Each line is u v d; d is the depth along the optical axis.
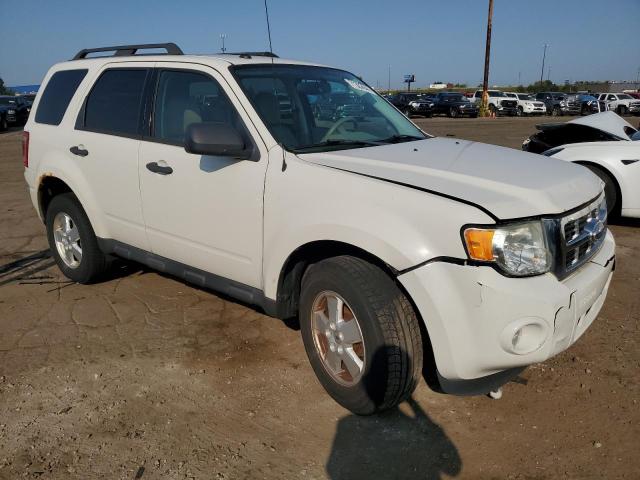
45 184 4.77
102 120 4.20
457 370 2.54
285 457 2.67
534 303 2.41
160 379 3.31
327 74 4.02
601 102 35.69
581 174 3.09
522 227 2.49
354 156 3.09
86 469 2.58
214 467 2.60
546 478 2.52
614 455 2.65
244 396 3.15
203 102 3.54
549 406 3.03
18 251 5.70
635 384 3.21
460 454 2.69
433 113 33.47
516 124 25.56
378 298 2.68
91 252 4.48
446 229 2.47
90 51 4.73
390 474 2.56
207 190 3.40
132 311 4.22
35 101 4.93
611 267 3.07
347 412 3.01
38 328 3.94
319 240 2.84
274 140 3.16
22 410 3.01
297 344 3.72
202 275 3.66
